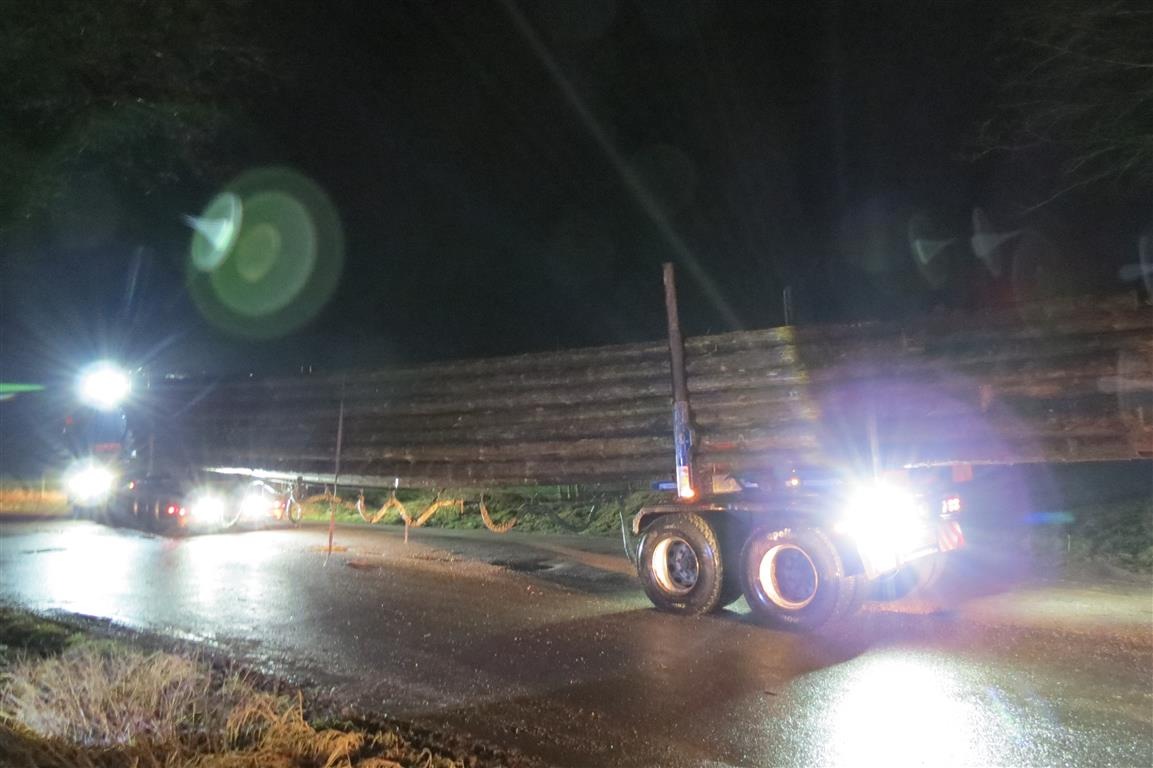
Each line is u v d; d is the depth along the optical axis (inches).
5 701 237.3
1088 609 354.3
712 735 233.6
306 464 623.2
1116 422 343.9
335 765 204.2
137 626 363.9
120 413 789.2
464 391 537.0
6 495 946.1
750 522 366.0
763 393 394.9
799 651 310.8
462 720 248.5
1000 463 365.1
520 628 353.7
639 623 358.9
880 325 383.6
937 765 210.7
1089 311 347.6
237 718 229.6
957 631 327.0
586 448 485.1
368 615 380.5
